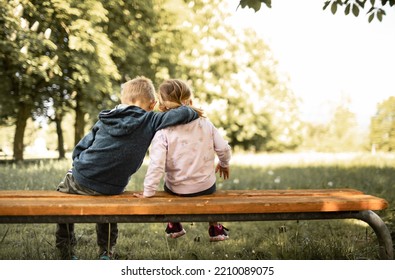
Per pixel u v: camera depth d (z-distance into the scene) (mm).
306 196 4449
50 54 17594
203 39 27328
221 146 4574
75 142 21062
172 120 4344
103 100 21188
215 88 27781
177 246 5656
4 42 14844
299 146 32656
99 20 17016
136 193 4527
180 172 4418
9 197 4191
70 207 3818
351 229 6574
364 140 34625
